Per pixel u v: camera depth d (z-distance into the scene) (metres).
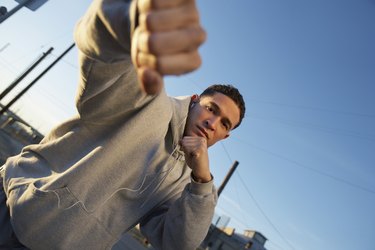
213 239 44.59
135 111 1.33
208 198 1.53
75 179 1.31
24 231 1.30
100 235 1.46
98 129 1.38
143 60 0.41
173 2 0.42
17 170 1.50
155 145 1.49
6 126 31.27
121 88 1.17
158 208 1.79
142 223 1.83
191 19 0.42
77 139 1.41
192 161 1.47
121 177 1.41
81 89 1.16
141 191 1.55
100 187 1.37
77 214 1.34
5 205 1.45
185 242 1.56
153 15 0.41
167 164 1.61
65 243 1.35
